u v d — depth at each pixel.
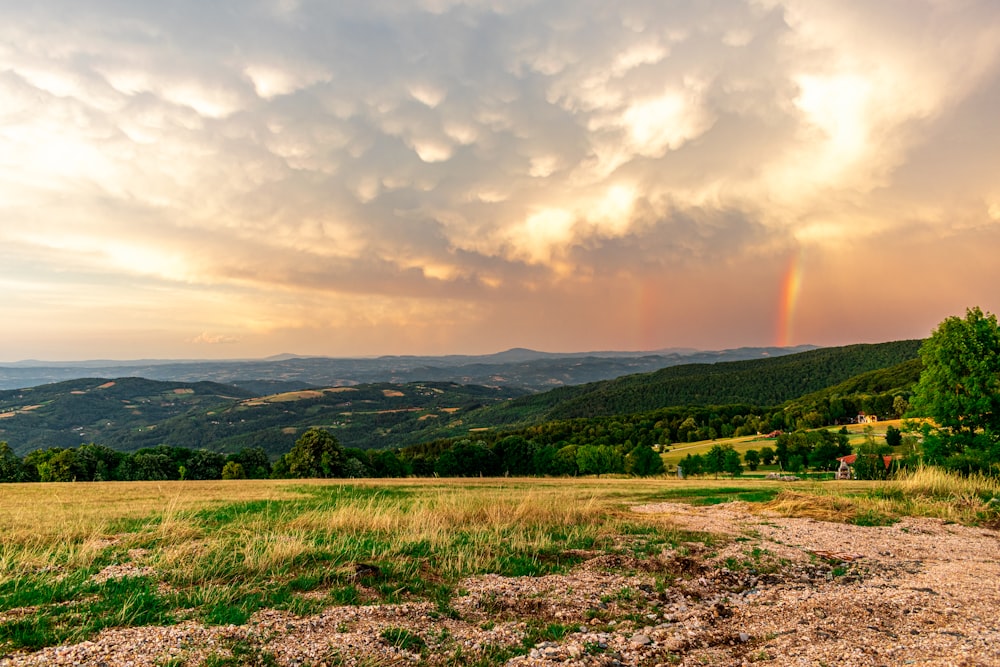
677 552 12.16
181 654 6.27
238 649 6.51
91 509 19.06
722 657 6.86
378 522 14.58
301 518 15.69
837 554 12.12
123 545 11.95
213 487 38.00
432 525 14.28
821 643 7.02
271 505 20.50
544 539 12.88
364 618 7.87
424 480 50.34
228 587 8.77
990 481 20.88
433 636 7.41
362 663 6.37
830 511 17.53
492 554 11.83
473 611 8.58
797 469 72.50
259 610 8.02
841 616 8.04
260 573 9.79
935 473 21.31
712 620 8.27
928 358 24.73
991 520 16.14
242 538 12.32
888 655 6.45
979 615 7.87
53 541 11.99
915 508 17.66
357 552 11.41
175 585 9.05
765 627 7.90
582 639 7.39
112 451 71.56
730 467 69.88
